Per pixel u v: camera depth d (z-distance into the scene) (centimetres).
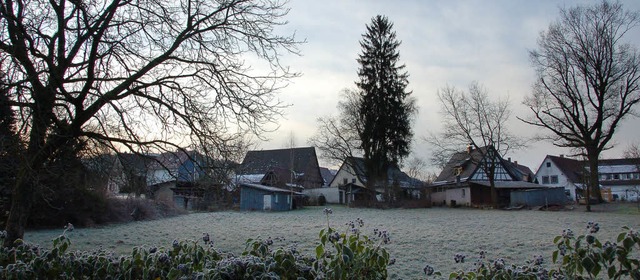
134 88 1145
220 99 1197
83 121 1104
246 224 3014
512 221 3097
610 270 412
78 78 1091
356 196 6356
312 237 2103
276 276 388
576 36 4541
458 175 6444
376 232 561
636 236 405
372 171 5119
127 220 3109
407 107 5175
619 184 7900
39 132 999
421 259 1419
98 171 1274
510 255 1502
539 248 1666
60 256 534
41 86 1005
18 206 1066
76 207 2670
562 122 4706
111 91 1112
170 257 508
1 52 955
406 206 5106
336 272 430
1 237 664
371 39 5194
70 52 1088
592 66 4503
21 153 1020
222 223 3108
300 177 7069
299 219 3516
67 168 1226
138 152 1143
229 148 1164
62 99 1061
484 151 5575
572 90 4606
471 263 1329
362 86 5144
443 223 3022
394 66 5156
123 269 511
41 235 2241
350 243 461
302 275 438
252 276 395
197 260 489
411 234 2245
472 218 3469
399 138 5044
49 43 1044
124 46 1142
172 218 3531
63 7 1062
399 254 1536
